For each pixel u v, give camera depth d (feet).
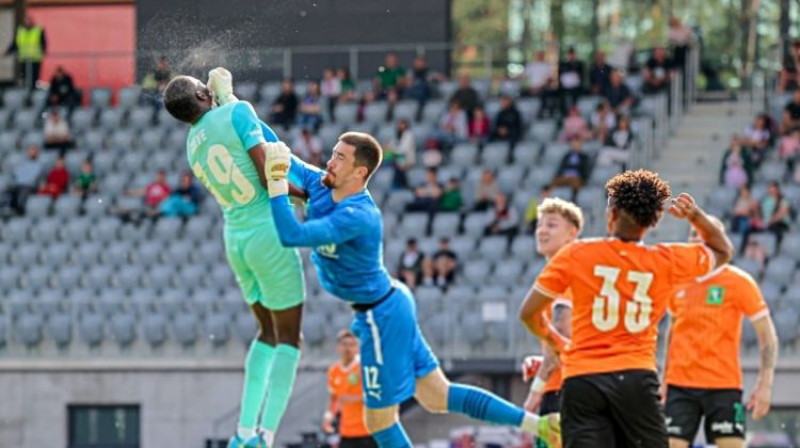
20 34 163.22
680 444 73.20
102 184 152.46
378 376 53.62
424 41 153.99
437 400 55.42
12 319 132.26
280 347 51.62
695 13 256.52
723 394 72.69
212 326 130.82
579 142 142.10
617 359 50.96
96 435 131.95
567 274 51.37
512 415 55.01
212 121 51.11
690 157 150.00
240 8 71.20
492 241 136.77
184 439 130.52
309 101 150.20
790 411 121.90
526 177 144.66
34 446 131.95
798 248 132.36
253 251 50.98
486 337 122.21
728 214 139.54
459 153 147.54
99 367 131.34
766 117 144.97
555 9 256.52
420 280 131.44
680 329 73.41
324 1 151.74
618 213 51.60
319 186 52.95
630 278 50.93
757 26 233.96
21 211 150.20
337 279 52.75
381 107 152.35
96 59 165.58
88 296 142.20
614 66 160.56
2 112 161.79
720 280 72.59
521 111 152.87
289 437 120.78
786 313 123.44
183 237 145.28
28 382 132.16
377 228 51.85
